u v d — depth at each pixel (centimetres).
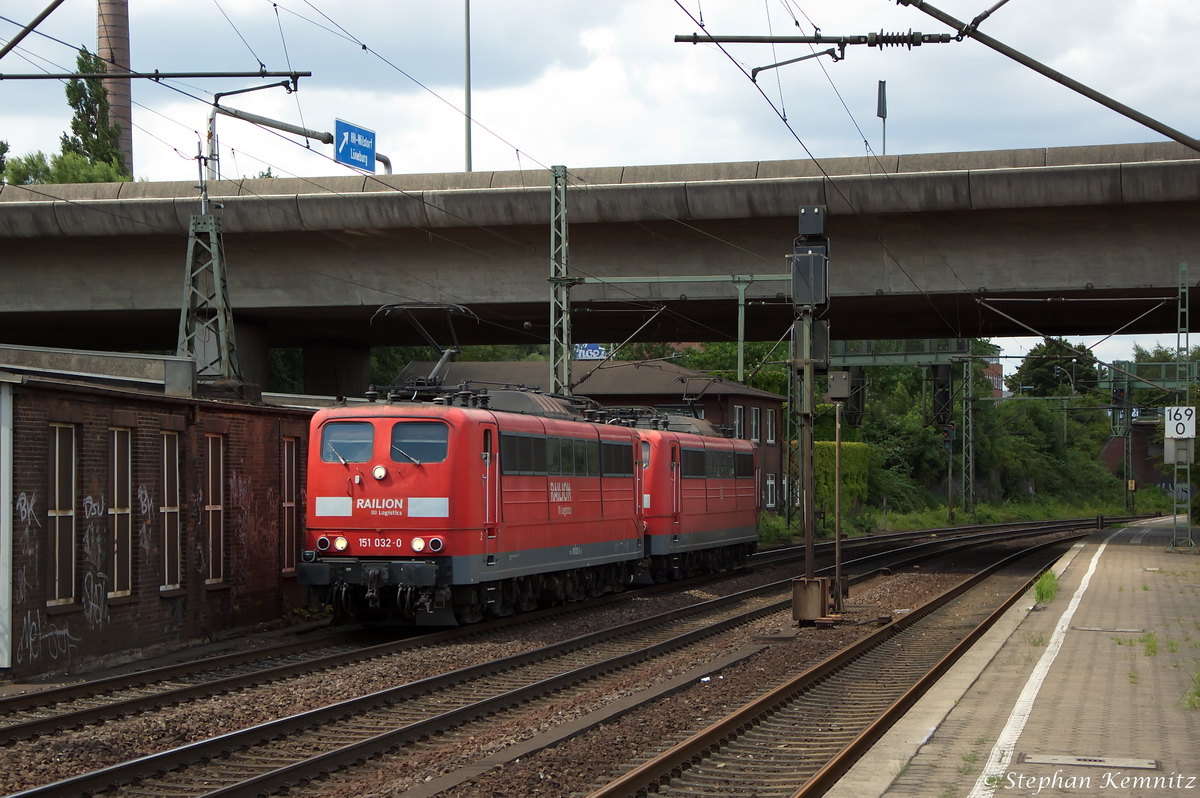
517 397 2112
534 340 4812
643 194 3120
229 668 1434
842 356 5712
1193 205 2953
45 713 1128
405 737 1035
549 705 1238
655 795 850
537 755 973
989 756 855
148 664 1502
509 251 3350
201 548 1706
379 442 1761
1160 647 1446
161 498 1620
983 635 1638
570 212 3169
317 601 1778
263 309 3509
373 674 1391
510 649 1648
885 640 1764
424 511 1733
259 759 968
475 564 1767
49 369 1973
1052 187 2938
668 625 1991
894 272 3256
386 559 1752
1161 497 10575
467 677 1379
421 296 3428
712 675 1419
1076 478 9788
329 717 1116
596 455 2273
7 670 1298
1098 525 6234
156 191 3297
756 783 888
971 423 6794
